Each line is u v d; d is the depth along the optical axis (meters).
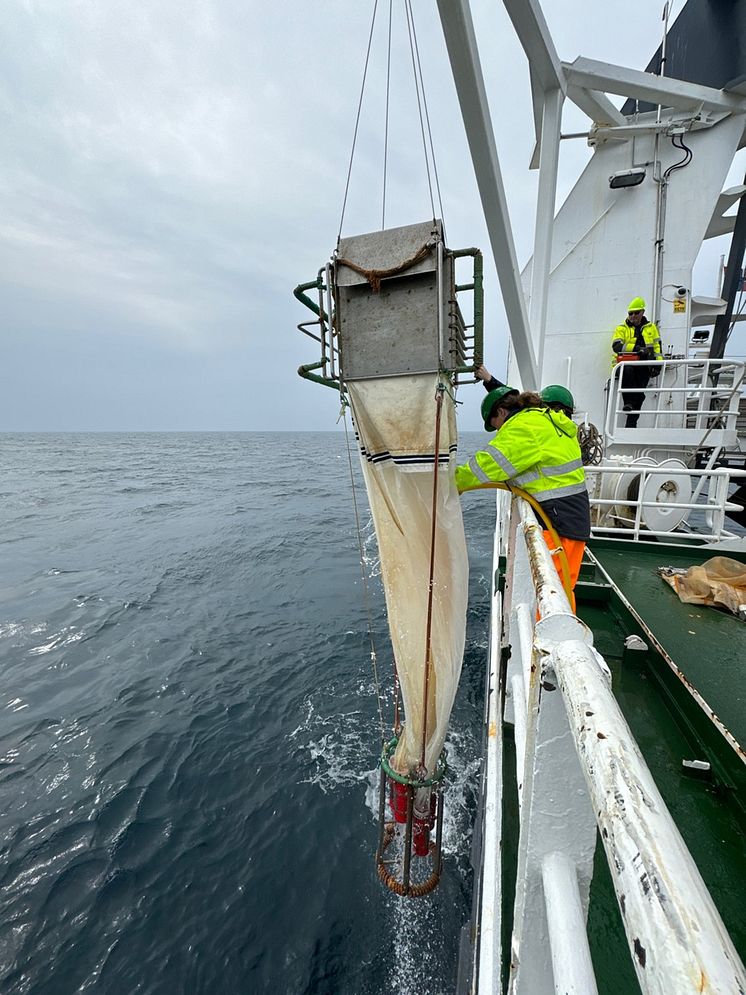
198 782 5.59
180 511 23.25
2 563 14.95
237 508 23.69
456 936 3.91
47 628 9.85
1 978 3.78
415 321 1.74
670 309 6.70
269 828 4.96
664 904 0.39
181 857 4.67
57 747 6.22
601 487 5.37
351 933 3.98
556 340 7.21
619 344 6.23
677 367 6.62
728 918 1.56
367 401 1.85
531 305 3.73
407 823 2.14
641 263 6.79
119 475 42.38
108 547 16.61
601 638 3.35
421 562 1.95
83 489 32.59
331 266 1.80
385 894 4.26
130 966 3.82
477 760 5.64
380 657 8.21
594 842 0.75
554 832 0.76
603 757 0.54
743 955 1.48
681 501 5.43
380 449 1.92
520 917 0.80
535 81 3.50
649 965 0.37
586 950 0.63
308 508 23.20
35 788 5.55
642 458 5.42
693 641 3.00
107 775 5.72
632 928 0.40
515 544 2.47
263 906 4.21
